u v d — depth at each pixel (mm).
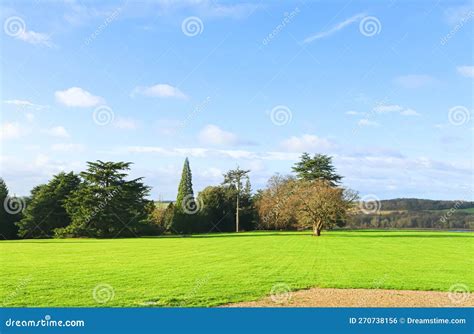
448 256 26547
